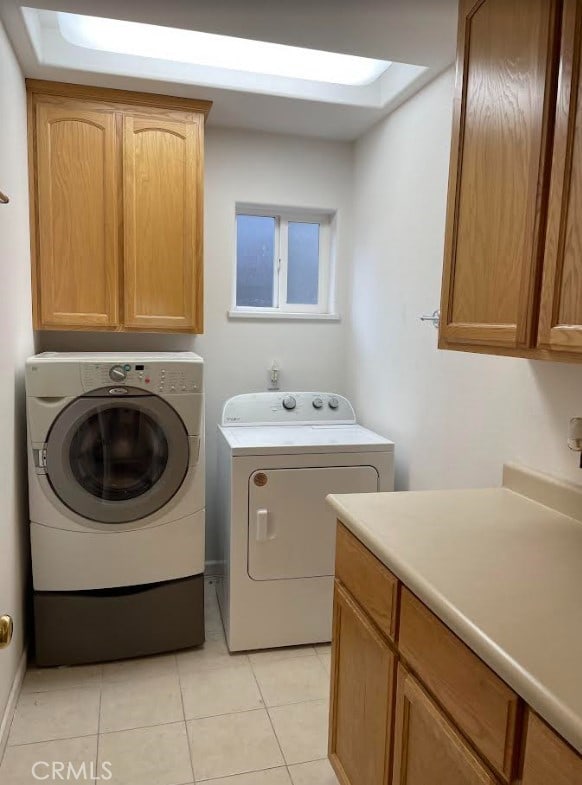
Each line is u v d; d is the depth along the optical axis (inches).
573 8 43.4
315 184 120.7
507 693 35.2
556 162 45.5
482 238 56.2
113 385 86.1
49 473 85.0
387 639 52.9
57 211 96.2
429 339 90.6
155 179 100.0
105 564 88.9
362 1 64.5
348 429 109.9
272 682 87.7
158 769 69.9
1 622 40.4
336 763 66.1
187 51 90.0
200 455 92.0
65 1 65.5
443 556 49.5
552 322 46.4
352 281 123.3
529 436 68.0
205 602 112.5
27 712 79.4
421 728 46.1
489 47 54.7
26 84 91.8
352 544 61.1
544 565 48.1
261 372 122.6
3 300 73.5
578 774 29.6
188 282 103.7
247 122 110.9
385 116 105.7
